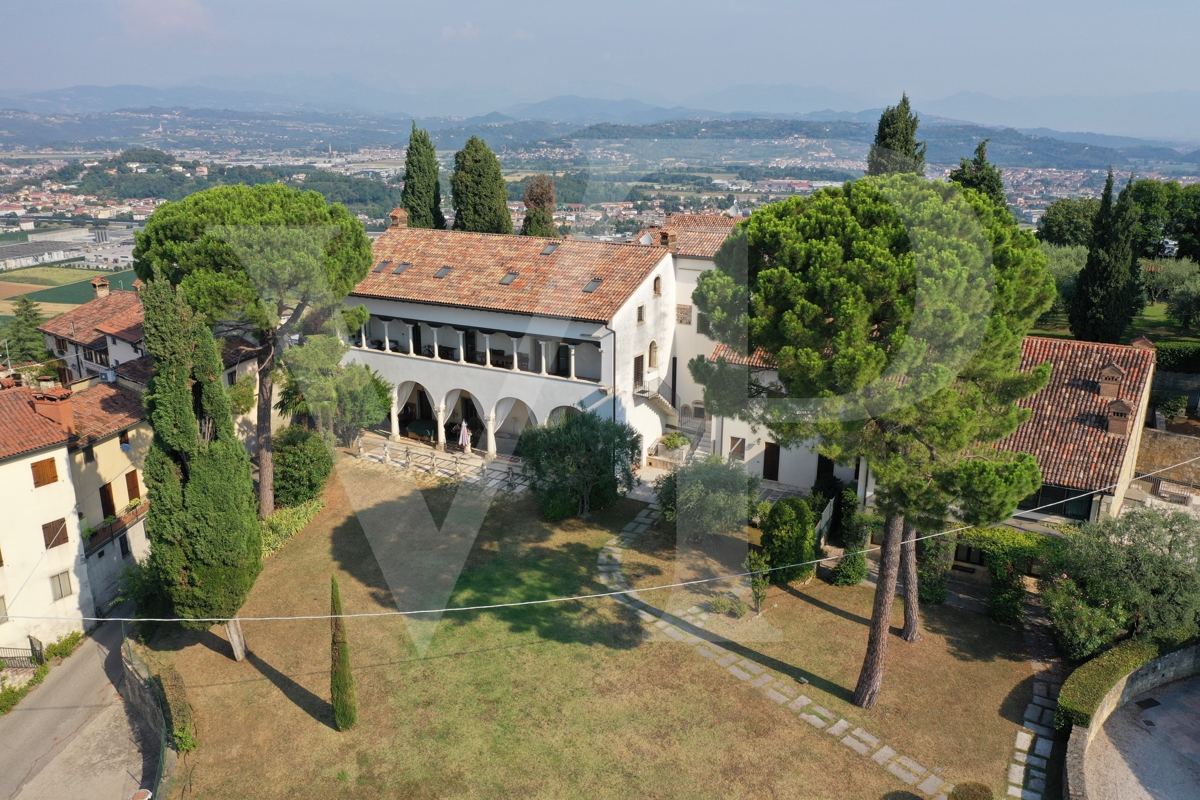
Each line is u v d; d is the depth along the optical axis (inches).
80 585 921.5
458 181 1724.9
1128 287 1406.3
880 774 617.3
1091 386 936.3
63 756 725.3
